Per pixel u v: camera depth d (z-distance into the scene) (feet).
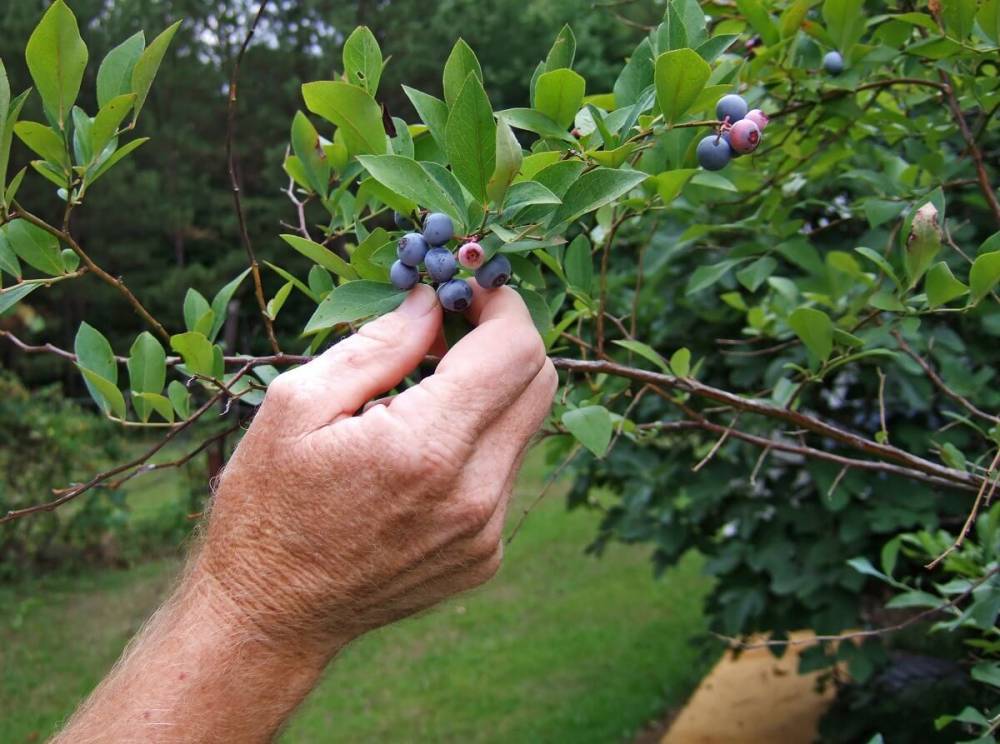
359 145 1.19
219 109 18.92
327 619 1.09
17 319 10.48
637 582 8.67
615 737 5.61
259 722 1.09
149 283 19.03
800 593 3.61
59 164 1.20
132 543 9.73
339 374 1.10
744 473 3.78
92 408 11.22
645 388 1.77
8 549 8.98
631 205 1.62
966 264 2.88
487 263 1.12
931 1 1.68
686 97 1.21
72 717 1.18
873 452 1.66
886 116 2.12
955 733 3.93
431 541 1.07
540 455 13.41
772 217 2.30
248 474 1.09
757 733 5.11
